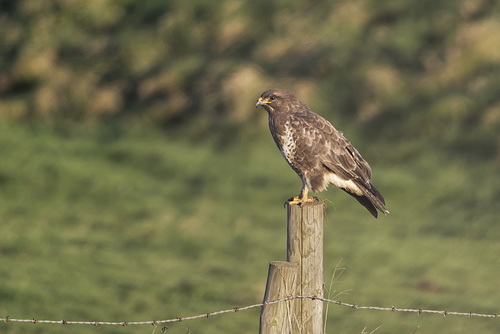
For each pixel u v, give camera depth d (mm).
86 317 11367
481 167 17750
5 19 32188
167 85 25484
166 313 11609
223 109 23234
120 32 29234
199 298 12234
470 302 11625
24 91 27828
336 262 13617
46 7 31391
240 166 20000
